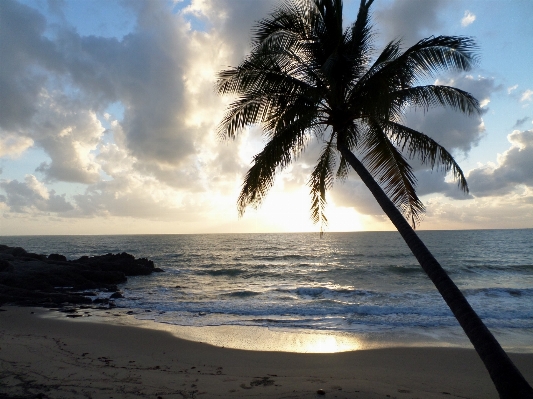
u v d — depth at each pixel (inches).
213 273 1187.3
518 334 435.5
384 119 280.8
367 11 302.7
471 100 270.7
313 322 502.3
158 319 521.3
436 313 550.0
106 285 864.3
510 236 4133.9
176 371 293.4
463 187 292.7
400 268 1168.8
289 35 297.7
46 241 4453.7
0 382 250.8
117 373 279.4
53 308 592.4
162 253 2233.0
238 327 472.4
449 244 2701.8
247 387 254.4
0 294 641.6
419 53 249.3
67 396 229.9
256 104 291.3
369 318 523.8
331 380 275.4
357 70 299.9
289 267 1365.7
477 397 251.1
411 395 247.1
